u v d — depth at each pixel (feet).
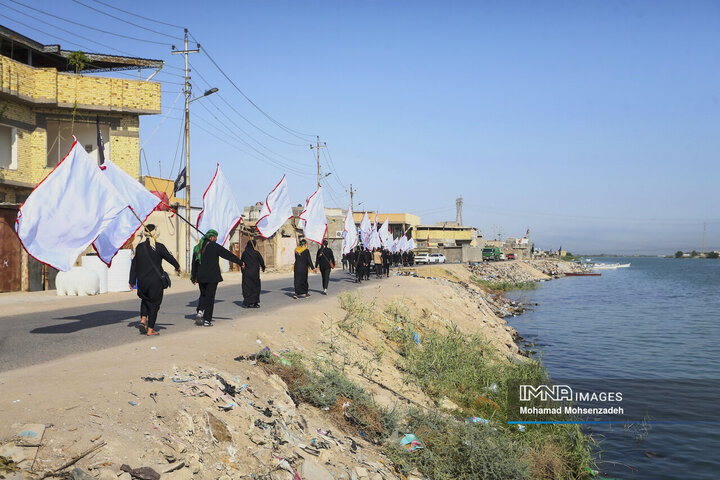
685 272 422.41
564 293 169.58
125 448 14.11
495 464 24.47
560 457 29.48
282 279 87.25
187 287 69.05
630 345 71.26
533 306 125.18
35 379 19.21
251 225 119.24
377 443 23.82
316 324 37.42
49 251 28.17
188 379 19.94
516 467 24.94
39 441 13.55
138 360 22.40
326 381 26.09
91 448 13.66
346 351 34.55
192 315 39.14
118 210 30.55
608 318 102.01
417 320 54.44
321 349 32.73
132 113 92.89
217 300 50.78
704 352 66.13
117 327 33.17
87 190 29.35
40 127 87.15
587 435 34.68
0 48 92.38
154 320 29.96
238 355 25.45
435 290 72.54
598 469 29.68
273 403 21.43
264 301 50.14
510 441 29.32
